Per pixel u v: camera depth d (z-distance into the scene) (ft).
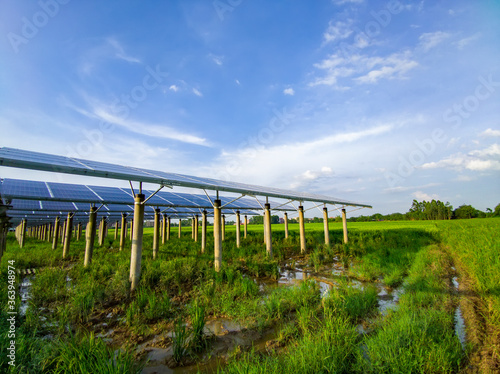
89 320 22.18
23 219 76.43
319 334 17.13
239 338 18.58
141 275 31.81
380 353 14.34
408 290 26.71
